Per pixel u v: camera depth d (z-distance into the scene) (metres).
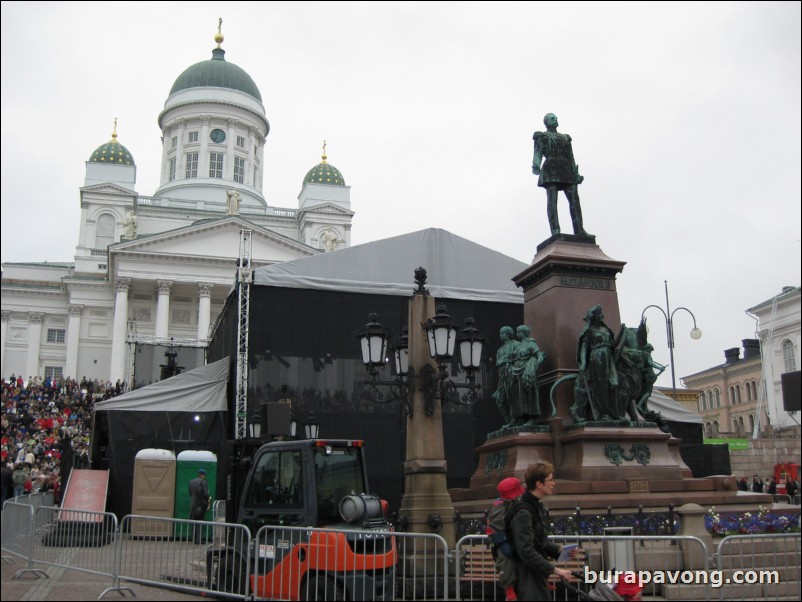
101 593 11.51
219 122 100.56
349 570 10.62
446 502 12.51
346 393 23.00
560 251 16.47
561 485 14.00
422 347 13.31
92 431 25.62
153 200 95.00
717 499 14.39
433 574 11.51
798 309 32.72
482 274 24.95
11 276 93.75
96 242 91.75
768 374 39.84
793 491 29.64
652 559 11.23
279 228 95.50
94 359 88.75
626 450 14.74
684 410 25.44
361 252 24.06
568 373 15.73
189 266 79.06
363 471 12.04
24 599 10.91
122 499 23.75
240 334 22.50
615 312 16.50
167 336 77.56
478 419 23.70
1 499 24.75
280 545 11.46
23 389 50.34
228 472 18.27
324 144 101.88
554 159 17.31
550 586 9.96
